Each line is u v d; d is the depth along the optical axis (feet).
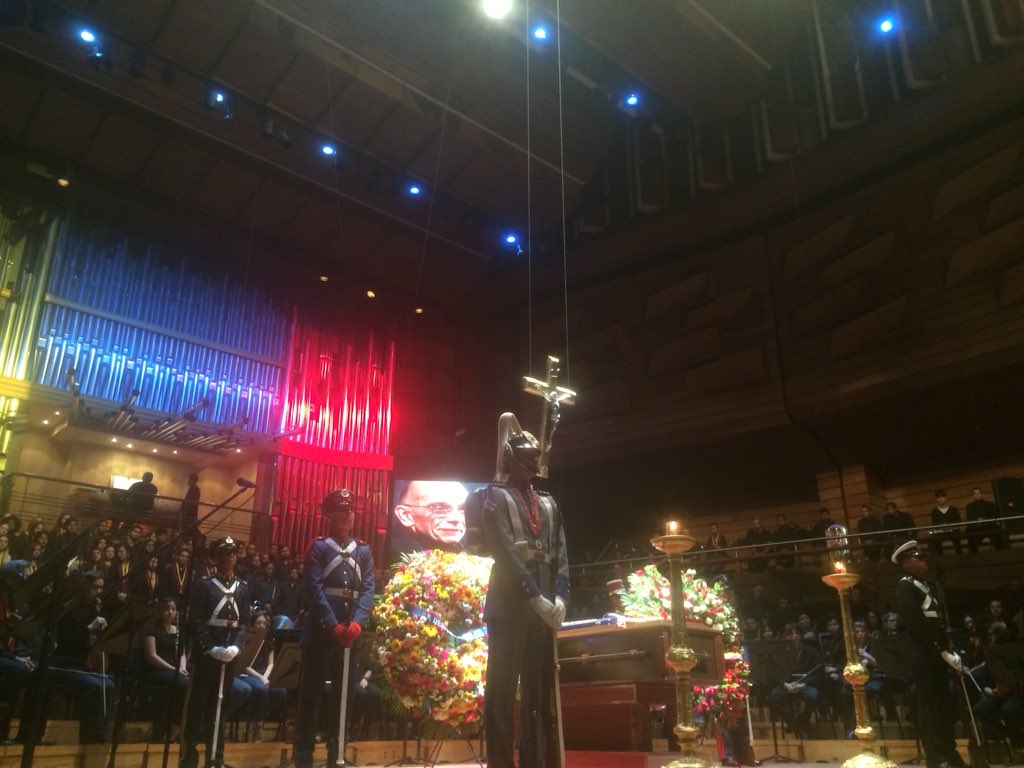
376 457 59.82
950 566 44.86
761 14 52.60
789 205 56.18
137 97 48.91
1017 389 47.75
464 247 64.54
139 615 20.62
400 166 57.41
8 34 44.42
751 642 27.45
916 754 28.25
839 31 52.95
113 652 21.29
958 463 54.24
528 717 12.21
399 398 63.62
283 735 26.37
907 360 49.70
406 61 50.52
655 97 56.29
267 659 26.17
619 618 18.95
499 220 63.57
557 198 63.36
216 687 19.40
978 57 47.14
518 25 49.93
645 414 60.59
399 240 62.18
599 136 61.36
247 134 52.75
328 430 58.95
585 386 63.52
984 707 27.07
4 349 46.85
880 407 51.88
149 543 35.29
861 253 52.06
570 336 64.90
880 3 51.57
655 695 18.99
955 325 48.11
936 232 49.88
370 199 58.75
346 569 18.22
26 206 49.62
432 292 67.31
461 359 67.82
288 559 44.37
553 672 12.51
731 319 58.18
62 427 48.75
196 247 56.65
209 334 55.47
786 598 46.83
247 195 56.24
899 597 21.59
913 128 49.70
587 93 57.88
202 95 49.67
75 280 50.42
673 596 14.57
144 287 53.36
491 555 13.00
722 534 56.49
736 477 61.05
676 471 62.34
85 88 48.21
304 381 59.00
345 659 17.99
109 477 52.60
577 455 62.69
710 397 58.23
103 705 22.04
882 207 52.54
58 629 24.22
